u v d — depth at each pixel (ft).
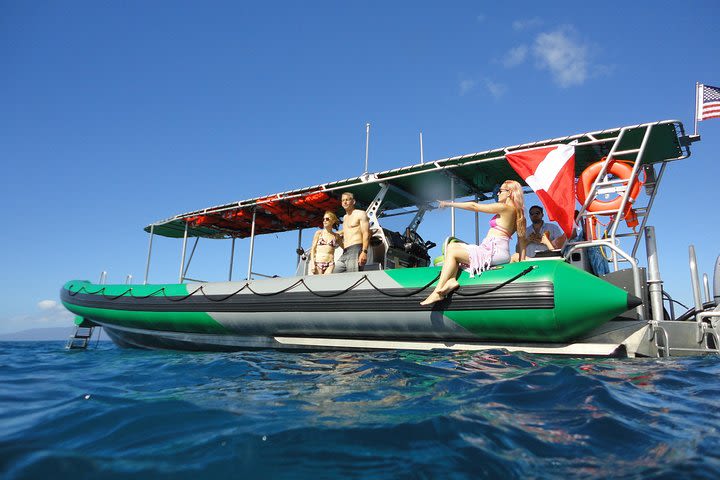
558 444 5.01
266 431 5.47
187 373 11.41
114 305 25.55
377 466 4.40
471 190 23.25
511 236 15.60
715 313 15.81
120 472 4.21
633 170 16.20
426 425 5.62
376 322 17.25
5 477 4.01
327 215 21.81
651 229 17.16
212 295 21.72
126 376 11.08
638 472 4.24
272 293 19.90
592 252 17.85
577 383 7.82
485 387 7.82
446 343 16.39
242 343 21.35
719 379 9.25
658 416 6.20
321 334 18.90
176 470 4.28
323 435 5.29
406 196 23.72
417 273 16.96
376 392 7.93
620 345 14.15
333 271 20.47
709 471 4.22
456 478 4.14
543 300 14.06
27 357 19.24
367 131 22.99
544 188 16.83
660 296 16.31
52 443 5.11
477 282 15.24
